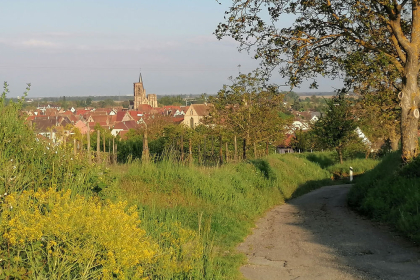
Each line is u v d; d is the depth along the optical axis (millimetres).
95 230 4539
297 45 13805
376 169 17000
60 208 4660
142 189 11914
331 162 33531
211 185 12820
